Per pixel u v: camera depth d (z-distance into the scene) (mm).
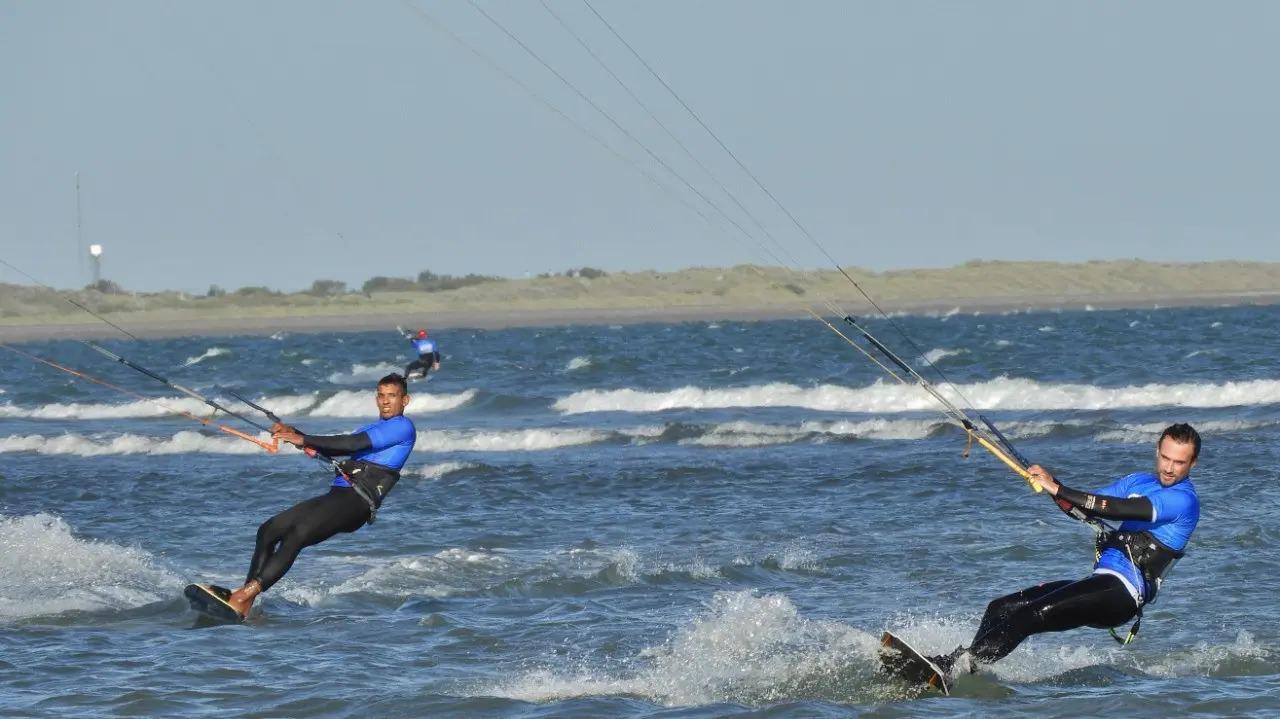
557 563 46188
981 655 29781
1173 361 140250
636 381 140625
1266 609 37781
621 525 56062
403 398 39438
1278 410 95188
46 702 29719
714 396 116188
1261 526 49844
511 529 55406
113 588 42844
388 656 34125
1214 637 35031
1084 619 29234
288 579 44938
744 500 62500
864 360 161000
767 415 106000
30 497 67938
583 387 136250
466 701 29438
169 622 38344
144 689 30688
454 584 43219
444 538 53250
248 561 49188
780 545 49906
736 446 86000
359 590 42406
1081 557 45688
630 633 36344
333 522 38656
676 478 69812
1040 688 30547
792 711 28406
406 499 64312
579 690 30484
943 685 29578
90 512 62969
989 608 30297
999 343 193875
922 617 37875
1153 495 28781
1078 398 107812
